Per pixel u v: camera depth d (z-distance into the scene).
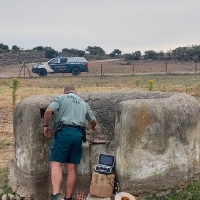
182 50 58.91
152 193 5.42
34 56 61.75
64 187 5.58
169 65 47.69
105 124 6.31
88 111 5.36
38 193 5.59
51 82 27.09
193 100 6.02
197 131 5.85
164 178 5.47
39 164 5.55
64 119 5.06
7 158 7.95
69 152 5.09
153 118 5.27
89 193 5.37
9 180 6.16
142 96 6.75
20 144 5.65
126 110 5.18
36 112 5.49
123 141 5.21
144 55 58.75
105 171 5.33
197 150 5.87
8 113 13.69
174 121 5.45
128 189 5.29
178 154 5.55
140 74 33.34
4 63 53.97
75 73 32.94
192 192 5.56
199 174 5.93
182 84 23.86
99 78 30.08
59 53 62.28
